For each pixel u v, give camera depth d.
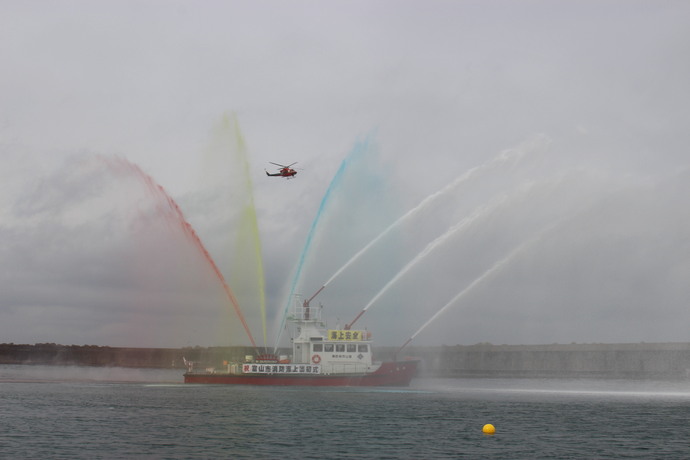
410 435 50.72
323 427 53.88
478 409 69.94
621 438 51.25
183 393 82.56
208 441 47.38
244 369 86.50
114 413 62.66
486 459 42.38
